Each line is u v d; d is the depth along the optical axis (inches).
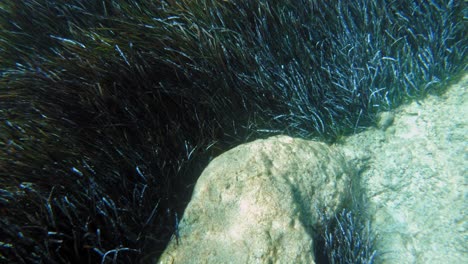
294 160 87.0
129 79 112.8
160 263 77.6
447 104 120.3
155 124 109.0
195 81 119.3
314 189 86.1
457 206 96.2
